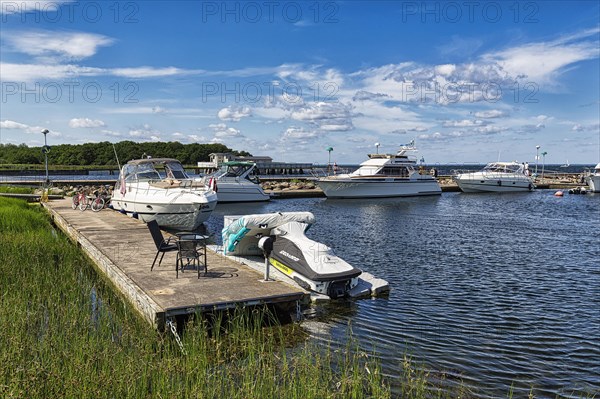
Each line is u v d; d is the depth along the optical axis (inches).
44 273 384.8
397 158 1672.0
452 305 387.9
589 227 904.9
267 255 363.3
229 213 1106.1
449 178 2726.4
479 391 242.5
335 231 809.5
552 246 684.1
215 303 304.2
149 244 508.1
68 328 264.2
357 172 1664.6
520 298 412.5
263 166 3120.1
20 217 668.1
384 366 266.1
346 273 388.2
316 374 228.5
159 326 285.4
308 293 346.3
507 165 2111.2
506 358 285.3
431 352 289.4
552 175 3245.6
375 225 901.8
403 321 345.1
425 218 1041.5
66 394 193.3
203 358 248.5
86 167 3314.5
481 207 1339.8
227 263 422.9
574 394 244.1
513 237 768.9
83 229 616.7
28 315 277.0
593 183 1910.7
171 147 4175.7
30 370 198.2
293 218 454.0
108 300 359.6
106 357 227.5
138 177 792.9
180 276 371.6
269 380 221.0
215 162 2763.3
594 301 407.2
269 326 321.7
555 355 292.0
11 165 3351.4
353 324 334.6
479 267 533.3
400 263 548.4
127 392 200.4
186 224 704.4
